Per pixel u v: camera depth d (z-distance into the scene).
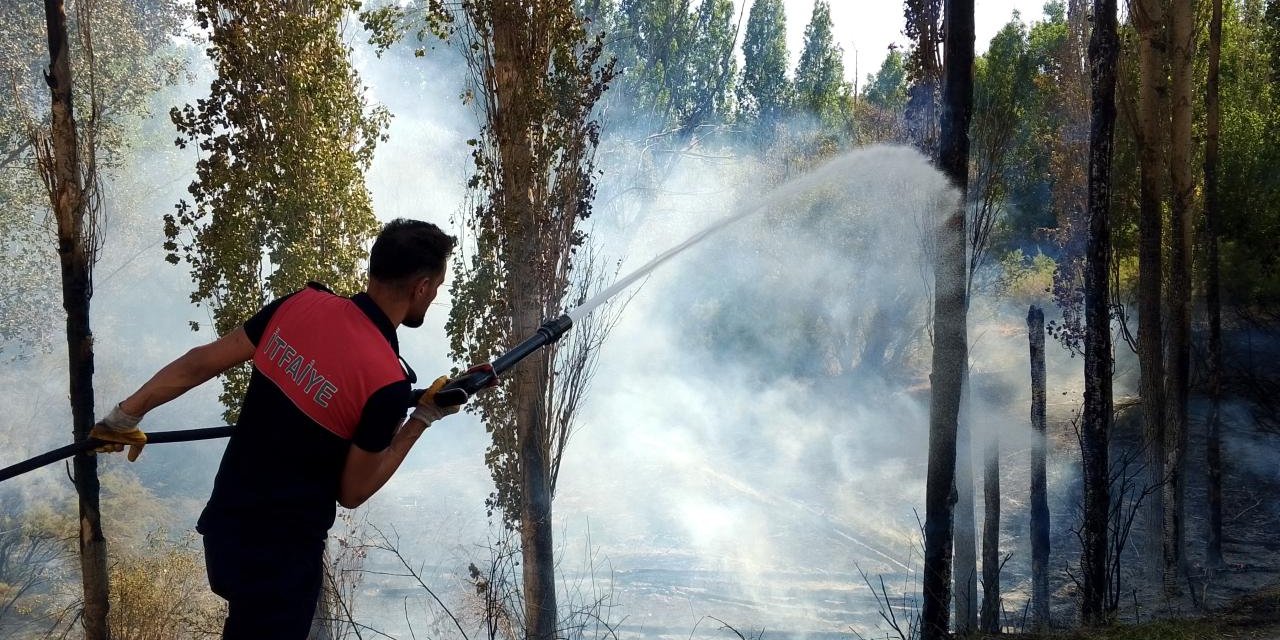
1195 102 13.83
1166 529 10.33
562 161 7.57
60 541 14.73
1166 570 10.24
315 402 2.73
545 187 7.53
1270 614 7.43
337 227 7.62
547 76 7.45
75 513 15.82
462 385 3.02
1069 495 14.40
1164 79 10.43
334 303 2.86
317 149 7.36
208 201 7.44
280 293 7.33
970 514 8.31
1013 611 10.34
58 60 6.63
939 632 6.79
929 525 6.88
